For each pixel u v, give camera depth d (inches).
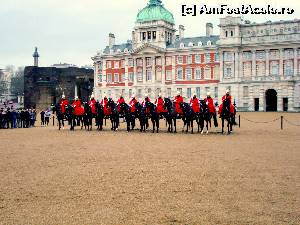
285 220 476.4
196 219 482.3
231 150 1081.4
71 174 752.3
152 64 5349.4
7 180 700.7
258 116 3312.0
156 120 1761.8
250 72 4731.8
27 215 498.9
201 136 1536.7
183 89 5167.3
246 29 4785.9
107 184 667.4
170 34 5615.2
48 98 5836.6
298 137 1451.8
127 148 1143.0
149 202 557.0
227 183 668.7
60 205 543.5
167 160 912.3
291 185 649.0
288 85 4379.9
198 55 5073.8
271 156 960.9
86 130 1941.4
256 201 556.4
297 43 4424.2
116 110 1889.8
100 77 5797.2
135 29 5531.5
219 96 4840.1
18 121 2406.5
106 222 472.4
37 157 971.9
